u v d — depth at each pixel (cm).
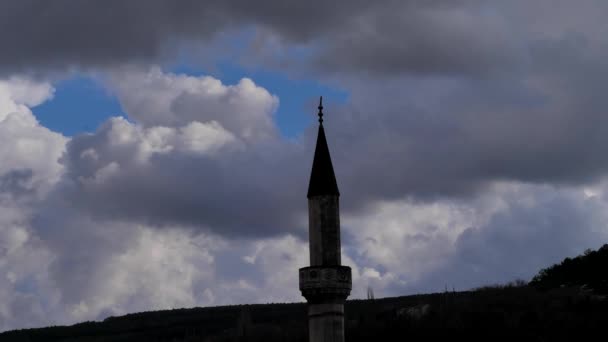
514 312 12438
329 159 5281
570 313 11956
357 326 13400
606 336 11125
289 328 14950
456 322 12388
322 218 5128
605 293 12756
